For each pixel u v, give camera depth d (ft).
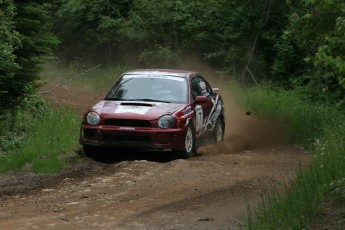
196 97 67.00
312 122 82.79
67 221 39.22
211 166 58.49
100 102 65.72
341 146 49.06
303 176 43.78
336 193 40.57
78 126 75.25
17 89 71.10
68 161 61.67
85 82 119.03
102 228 37.52
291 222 35.81
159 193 47.50
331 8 36.63
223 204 43.98
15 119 70.79
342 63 34.40
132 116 62.03
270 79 123.34
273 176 54.34
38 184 51.75
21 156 59.93
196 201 44.91
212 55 123.65
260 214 37.88
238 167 58.90
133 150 69.92
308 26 38.65
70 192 48.14
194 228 37.76
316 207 38.40
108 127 62.08
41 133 68.13
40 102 79.41
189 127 64.39
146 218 40.11
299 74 119.14
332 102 99.71
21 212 41.91
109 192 47.88
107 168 58.23
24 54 74.08
